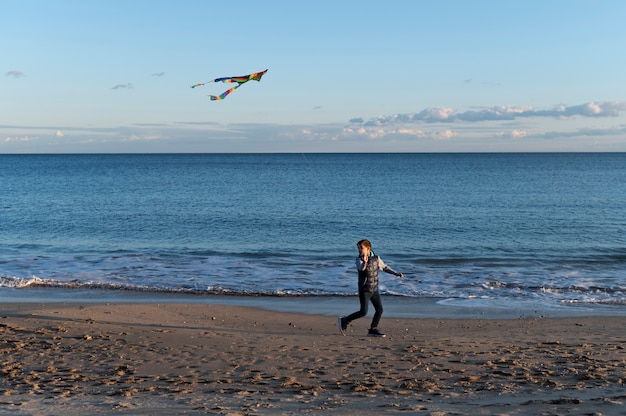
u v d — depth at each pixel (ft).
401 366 29.43
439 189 208.03
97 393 24.03
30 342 34.76
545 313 49.08
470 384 25.45
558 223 117.19
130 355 32.01
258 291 58.65
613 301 54.03
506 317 47.52
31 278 64.28
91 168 436.35
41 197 177.58
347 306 51.88
